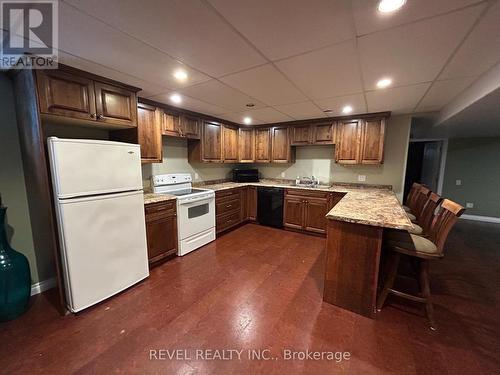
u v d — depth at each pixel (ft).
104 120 6.81
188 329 5.52
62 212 5.61
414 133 15.60
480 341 5.15
